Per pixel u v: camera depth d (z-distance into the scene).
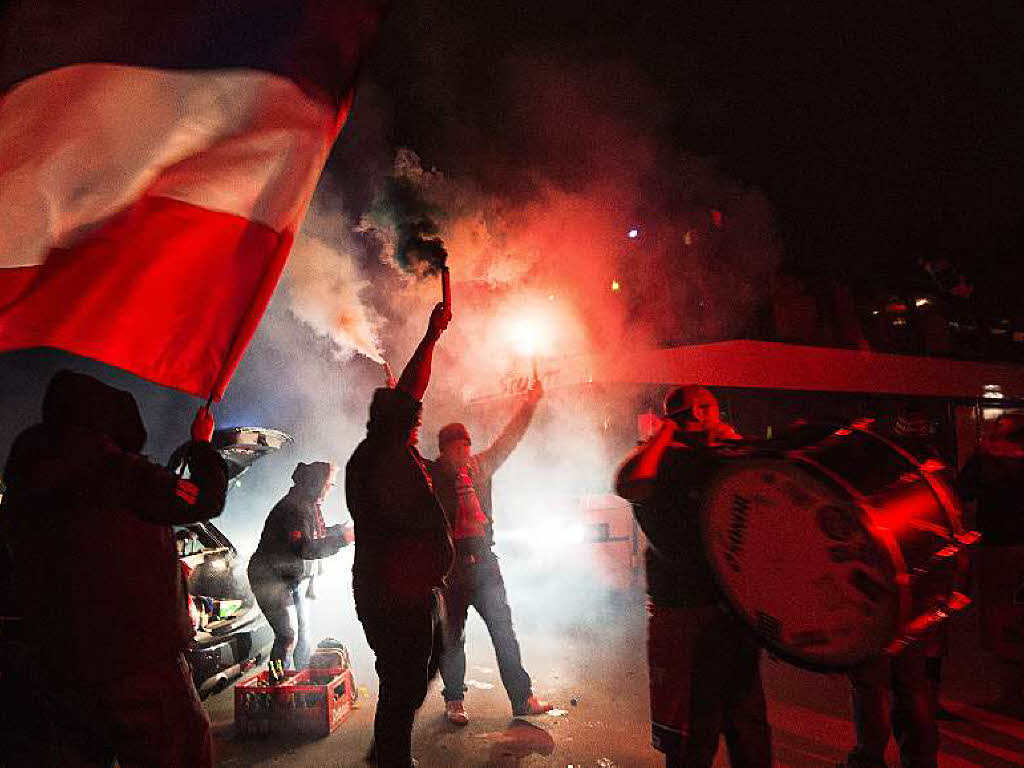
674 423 3.43
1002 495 5.29
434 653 3.99
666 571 3.38
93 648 2.69
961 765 4.42
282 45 2.73
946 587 2.95
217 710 5.45
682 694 3.31
